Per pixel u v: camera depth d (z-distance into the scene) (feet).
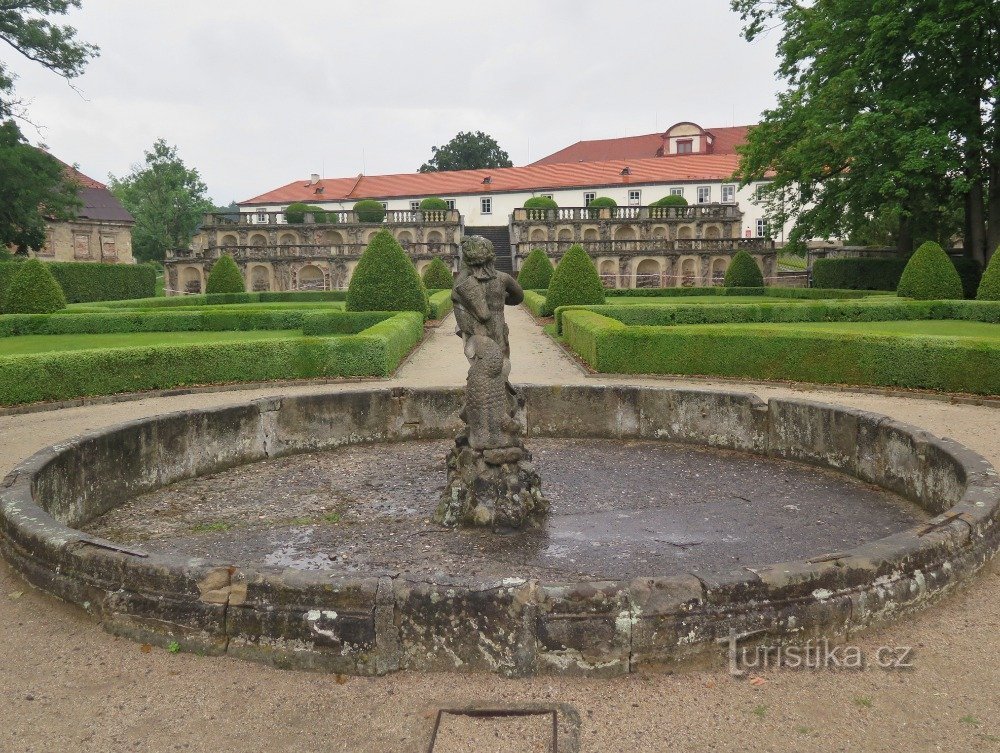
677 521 22.71
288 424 31.42
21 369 43.96
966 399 42.32
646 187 216.74
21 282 90.17
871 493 25.44
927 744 10.94
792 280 165.99
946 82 97.81
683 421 32.71
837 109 100.37
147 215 239.91
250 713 11.94
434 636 13.08
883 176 95.91
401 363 61.93
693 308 81.35
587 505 24.38
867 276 125.70
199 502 25.36
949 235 133.08
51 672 13.14
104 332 80.38
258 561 19.90
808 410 29.04
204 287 175.11
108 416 41.22
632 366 54.29
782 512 23.52
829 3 102.89
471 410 22.53
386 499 25.36
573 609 12.86
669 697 12.23
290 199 234.99
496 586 13.07
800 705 11.98
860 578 14.02
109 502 24.57
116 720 11.76
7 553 17.10
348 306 85.81
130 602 14.23
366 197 232.73
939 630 14.25
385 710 12.00
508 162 300.61
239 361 52.21
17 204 115.44
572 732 11.28
